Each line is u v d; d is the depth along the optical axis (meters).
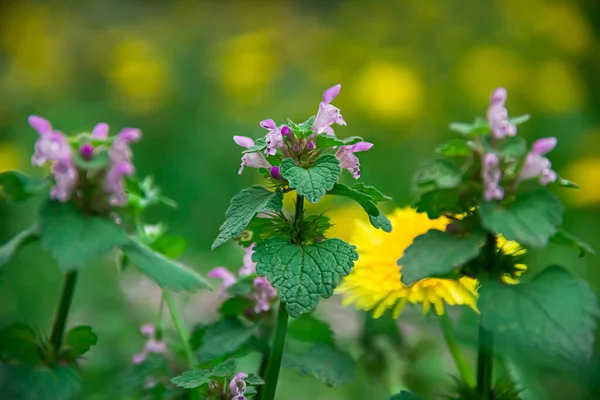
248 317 0.33
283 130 0.29
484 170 0.29
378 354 0.38
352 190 0.29
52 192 0.29
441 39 0.85
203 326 0.34
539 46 0.82
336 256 0.29
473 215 0.30
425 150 0.75
